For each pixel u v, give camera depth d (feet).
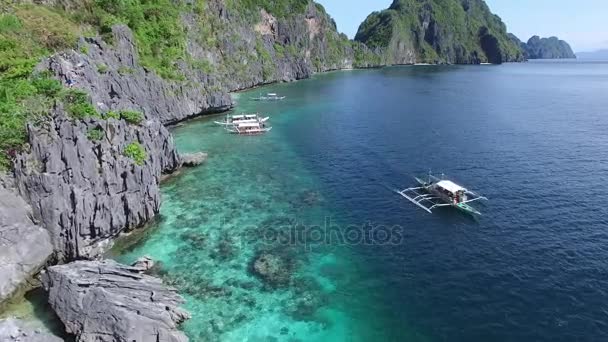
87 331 85.56
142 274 107.34
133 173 132.16
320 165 202.08
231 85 419.95
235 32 440.86
